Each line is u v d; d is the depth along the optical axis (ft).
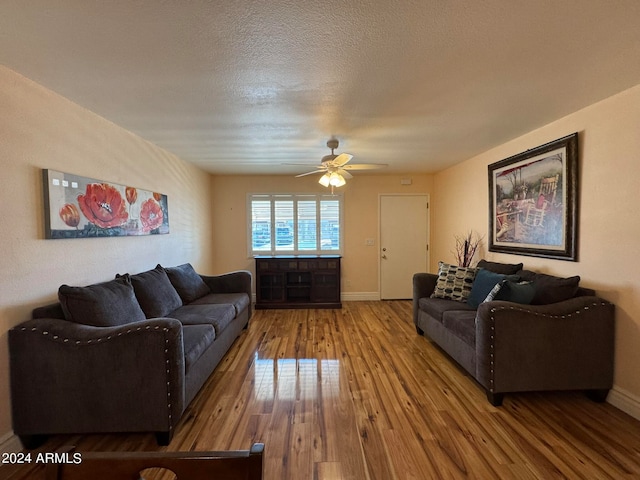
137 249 10.62
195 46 5.39
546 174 9.68
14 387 6.16
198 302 11.66
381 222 18.89
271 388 8.61
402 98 7.66
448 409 7.56
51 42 5.20
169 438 6.39
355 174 18.62
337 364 10.11
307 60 5.89
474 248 14.17
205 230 17.34
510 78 6.68
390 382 8.91
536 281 9.02
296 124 9.50
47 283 6.99
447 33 5.09
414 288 13.15
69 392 6.24
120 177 9.67
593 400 7.90
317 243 18.80
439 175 18.16
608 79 6.75
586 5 4.42
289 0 4.28
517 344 7.59
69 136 7.63
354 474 5.56
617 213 7.57
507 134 10.73
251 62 5.95
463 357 9.01
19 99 6.33
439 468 5.67
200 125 9.53
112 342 6.23
